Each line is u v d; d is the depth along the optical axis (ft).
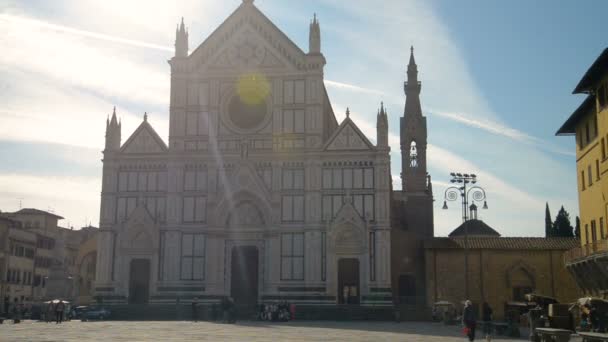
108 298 266.57
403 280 273.95
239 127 274.77
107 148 276.21
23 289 401.70
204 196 271.49
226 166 271.90
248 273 268.00
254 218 269.64
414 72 393.29
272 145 271.28
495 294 261.24
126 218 272.51
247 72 277.85
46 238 440.04
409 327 209.26
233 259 269.23
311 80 273.33
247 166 270.26
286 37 277.23
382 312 250.57
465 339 158.71
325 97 294.25
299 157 268.62
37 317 271.69
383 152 264.72
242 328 191.21
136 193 273.54
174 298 264.72
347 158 266.36
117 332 166.40
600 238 217.56
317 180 266.16
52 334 156.87
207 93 278.67
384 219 260.42
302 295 259.19
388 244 258.78
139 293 268.00
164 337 148.36
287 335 160.66
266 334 163.32
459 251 264.93
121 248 269.64
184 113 277.85
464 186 233.35
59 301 223.30
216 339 142.82
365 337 158.61
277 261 262.88
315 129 269.44
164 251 268.62
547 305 195.21
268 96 275.59
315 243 261.85
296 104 272.92
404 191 373.40
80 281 417.90
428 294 262.67
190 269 266.57
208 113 276.82
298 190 267.39
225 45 280.92
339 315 250.98
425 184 373.40
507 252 264.11
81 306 276.41
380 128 266.57
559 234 380.99
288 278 261.44
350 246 260.62
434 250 266.36
